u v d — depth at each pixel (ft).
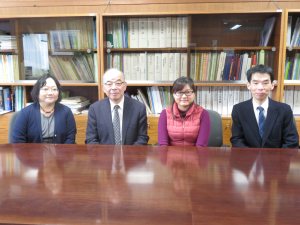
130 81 9.04
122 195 3.05
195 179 3.52
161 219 2.57
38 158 4.45
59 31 9.15
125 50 9.01
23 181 3.46
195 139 6.65
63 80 9.34
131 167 4.00
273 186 3.30
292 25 8.42
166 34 8.81
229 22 8.86
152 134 8.77
